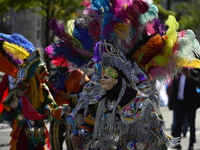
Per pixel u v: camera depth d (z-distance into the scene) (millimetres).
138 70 7867
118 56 7680
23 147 12516
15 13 36656
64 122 12617
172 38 7840
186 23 37344
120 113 7547
